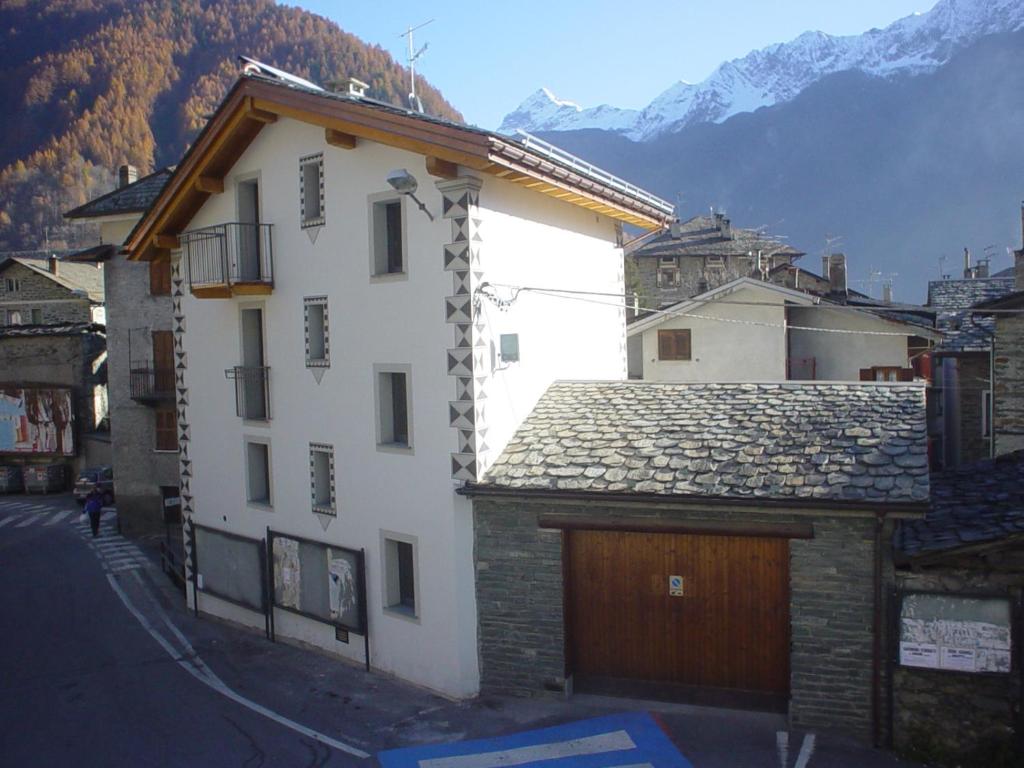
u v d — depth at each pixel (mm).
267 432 19000
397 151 15836
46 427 43594
